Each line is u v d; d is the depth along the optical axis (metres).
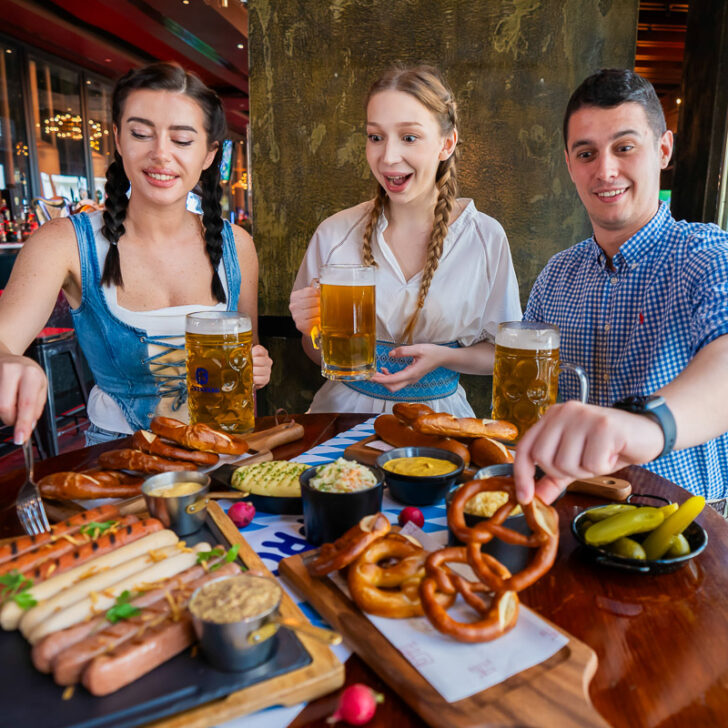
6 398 1.23
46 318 1.98
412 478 1.28
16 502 1.24
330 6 2.96
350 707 0.71
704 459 1.84
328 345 1.74
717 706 0.75
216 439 1.44
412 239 2.36
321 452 1.64
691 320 1.77
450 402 2.39
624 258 1.91
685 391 1.11
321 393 2.55
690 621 0.93
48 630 0.80
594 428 0.90
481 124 2.99
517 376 1.56
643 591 1.01
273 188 3.21
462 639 0.81
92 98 10.48
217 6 8.03
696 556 1.11
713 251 1.71
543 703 0.72
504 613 0.84
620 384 1.98
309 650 0.81
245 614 0.75
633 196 1.80
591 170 1.80
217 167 2.21
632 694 0.77
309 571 0.98
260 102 3.12
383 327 2.38
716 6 2.66
